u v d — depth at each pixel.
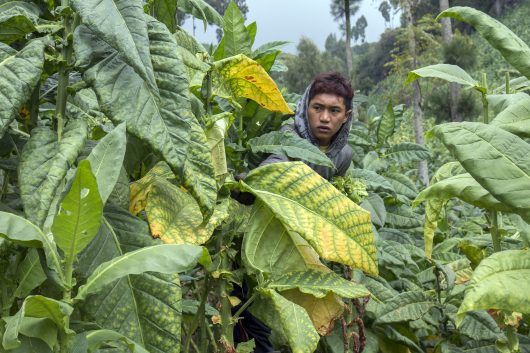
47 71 1.59
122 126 1.42
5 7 1.71
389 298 2.94
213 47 3.27
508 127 2.06
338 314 2.26
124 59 1.36
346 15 14.09
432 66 2.42
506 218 3.70
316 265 2.25
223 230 2.27
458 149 1.91
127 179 1.94
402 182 3.97
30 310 1.24
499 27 2.05
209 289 2.24
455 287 3.07
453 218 5.14
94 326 1.49
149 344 1.54
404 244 3.63
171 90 1.54
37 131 1.50
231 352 2.07
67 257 1.31
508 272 1.90
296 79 29.66
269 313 2.24
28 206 1.37
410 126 17.56
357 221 2.15
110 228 1.69
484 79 2.42
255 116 2.92
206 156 1.72
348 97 2.95
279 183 2.19
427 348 3.26
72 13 1.60
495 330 2.77
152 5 2.31
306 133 2.93
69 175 1.52
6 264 1.51
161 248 1.36
